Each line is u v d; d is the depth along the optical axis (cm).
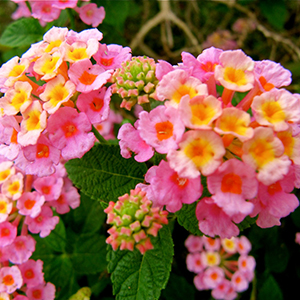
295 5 22
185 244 16
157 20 21
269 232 15
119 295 10
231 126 9
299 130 10
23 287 13
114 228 9
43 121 10
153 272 10
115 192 11
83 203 15
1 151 10
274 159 9
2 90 11
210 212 9
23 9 19
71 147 10
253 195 9
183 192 9
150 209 9
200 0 23
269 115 9
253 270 15
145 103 11
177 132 9
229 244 16
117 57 11
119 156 11
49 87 10
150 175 10
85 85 10
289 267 16
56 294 14
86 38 11
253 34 23
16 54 19
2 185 12
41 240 15
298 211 15
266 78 10
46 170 10
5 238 12
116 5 17
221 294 15
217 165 8
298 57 21
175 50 23
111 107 19
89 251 15
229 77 9
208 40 23
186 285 16
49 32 11
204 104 9
